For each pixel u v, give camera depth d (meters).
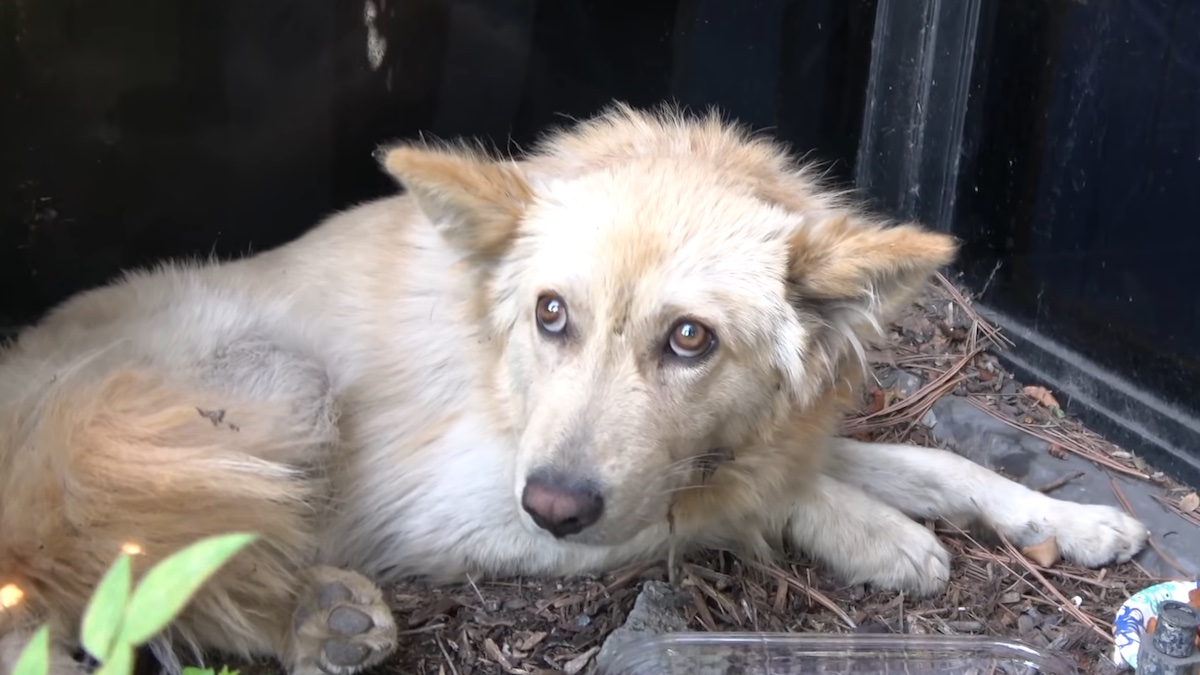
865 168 1.33
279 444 0.90
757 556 0.98
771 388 0.89
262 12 1.14
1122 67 1.09
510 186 0.89
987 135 1.22
